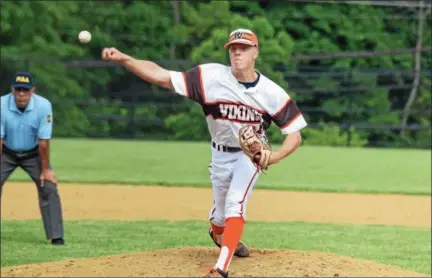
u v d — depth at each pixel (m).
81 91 101.31
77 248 30.06
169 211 40.34
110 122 98.75
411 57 108.31
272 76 96.75
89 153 69.75
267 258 23.23
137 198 44.69
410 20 110.62
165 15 108.31
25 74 29.12
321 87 103.50
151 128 98.12
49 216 30.84
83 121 95.69
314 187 50.47
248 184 21.67
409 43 110.00
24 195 44.69
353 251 30.58
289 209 42.09
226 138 21.78
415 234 34.94
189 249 24.56
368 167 64.25
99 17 107.38
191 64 98.88
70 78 102.81
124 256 23.48
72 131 94.81
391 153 78.75
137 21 106.56
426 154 78.38
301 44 107.00
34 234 33.12
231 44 20.86
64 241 31.42
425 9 110.12
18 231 33.78
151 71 20.64
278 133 93.19
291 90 101.12
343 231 35.31
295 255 23.77
